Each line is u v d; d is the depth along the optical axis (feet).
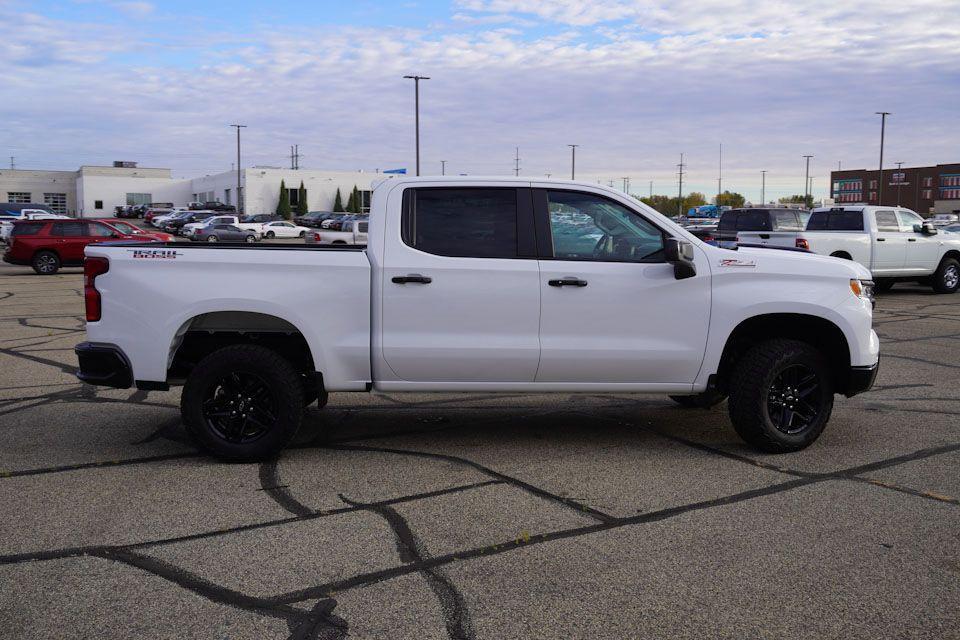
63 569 12.64
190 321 18.65
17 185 343.26
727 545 13.62
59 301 55.52
